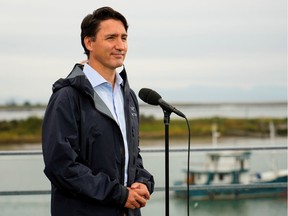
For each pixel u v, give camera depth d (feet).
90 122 10.93
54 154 10.61
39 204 18.13
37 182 18.12
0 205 18.03
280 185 19.49
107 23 11.32
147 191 11.29
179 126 116.78
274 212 19.53
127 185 11.30
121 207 11.11
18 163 18.10
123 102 11.60
